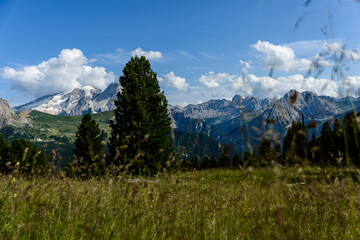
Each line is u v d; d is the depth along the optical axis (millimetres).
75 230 2189
